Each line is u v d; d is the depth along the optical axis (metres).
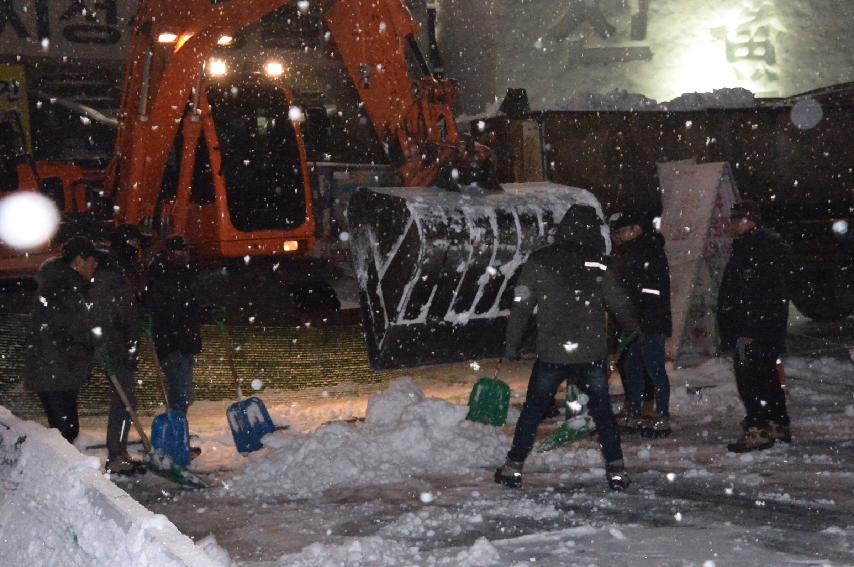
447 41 28.95
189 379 8.06
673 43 27.69
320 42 28.94
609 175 14.11
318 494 6.50
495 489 6.40
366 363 12.45
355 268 8.85
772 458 7.02
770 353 7.28
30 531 3.46
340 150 28.89
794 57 27.67
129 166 13.41
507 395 8.16
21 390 10.56
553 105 14.58
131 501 2.93
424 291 8.39
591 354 6.27
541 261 6.39
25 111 26.09
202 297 13.74
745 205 7.42
